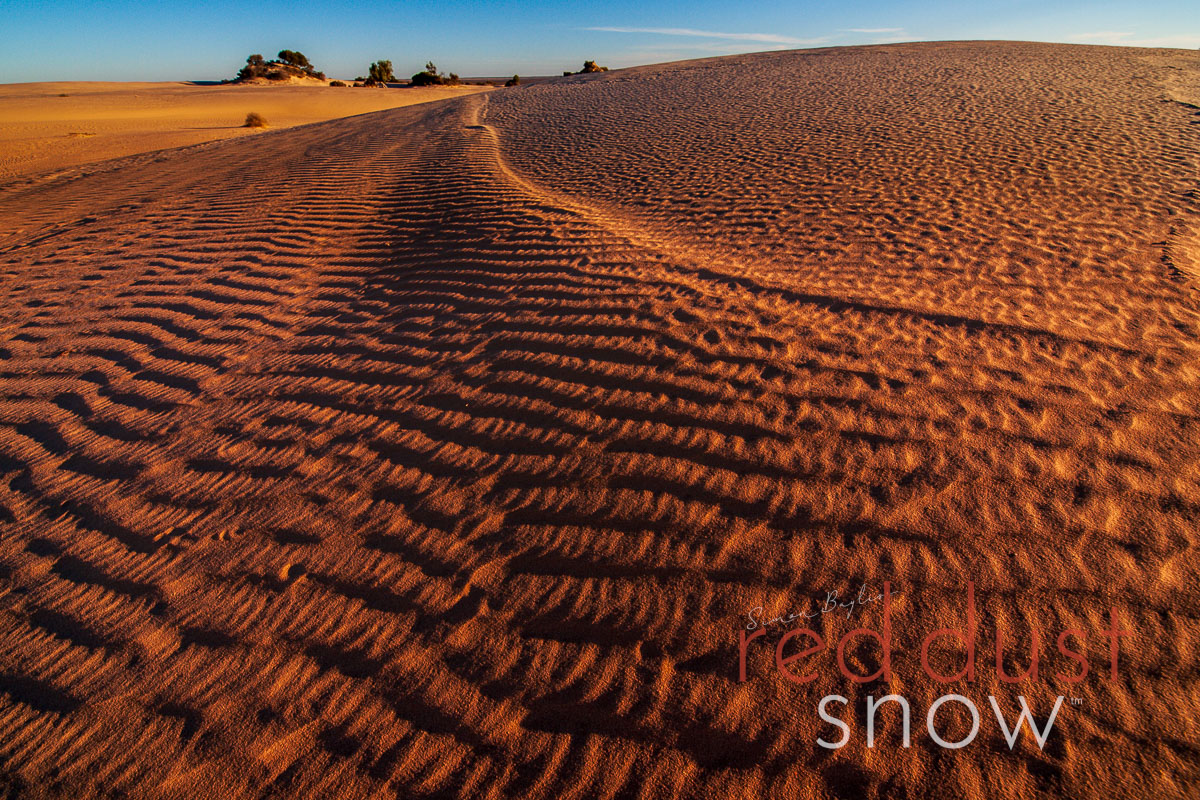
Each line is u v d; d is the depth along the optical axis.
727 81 19.66
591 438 2.99
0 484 3.14
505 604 2.21
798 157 9.62
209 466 3.12
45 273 6.30
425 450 3.06
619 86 21.34
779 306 4.22
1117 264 4.74
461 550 2.45
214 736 1.90
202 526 2.73
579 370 3.59
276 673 2.06
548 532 2.48
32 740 1.93
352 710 1.93
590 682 1.94
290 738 1.87
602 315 4.29
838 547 2.26
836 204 6.99
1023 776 1.61
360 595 2.31
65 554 2.65
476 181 9.03
